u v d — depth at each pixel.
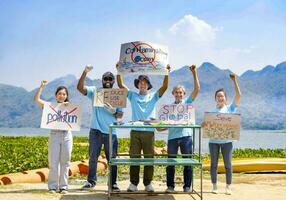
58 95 10.36
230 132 9.98
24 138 41.00
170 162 9.28
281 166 15.20
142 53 9.56
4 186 11.09
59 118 10.18
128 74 9.74
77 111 10.23
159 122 9.77
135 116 10.20
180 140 10.05
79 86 10.45
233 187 11.38
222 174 14.69
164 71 9.63
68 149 10.24
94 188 10.84
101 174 15.04
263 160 15.80
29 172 12.72
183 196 9.86
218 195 10.09
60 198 9.52
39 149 23.52
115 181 10.29
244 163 15.22
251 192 10.59
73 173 14.52
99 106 10.21
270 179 13.49
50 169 10.22
